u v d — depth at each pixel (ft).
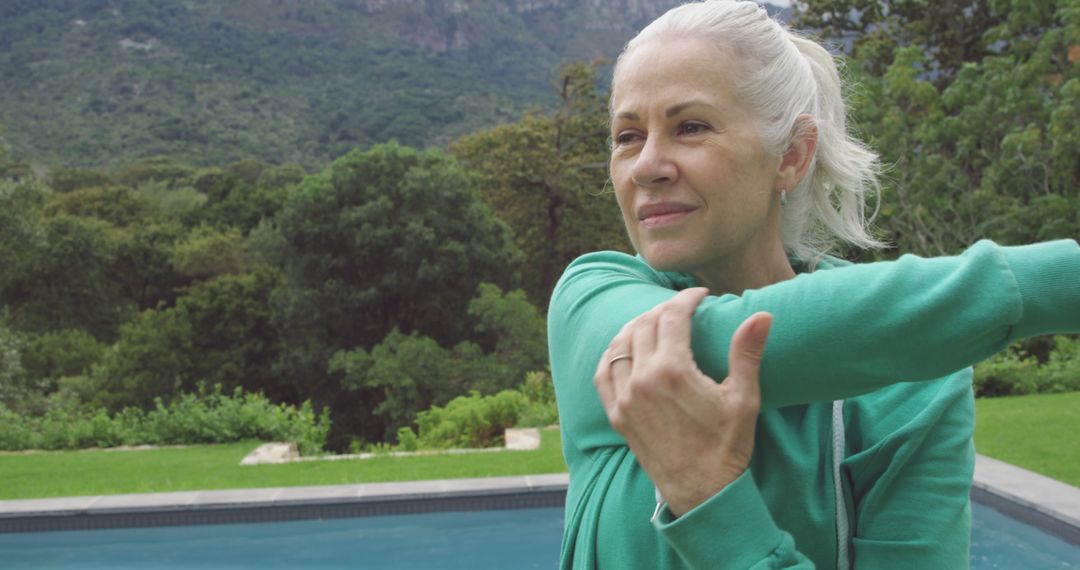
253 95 345.72
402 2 520.01
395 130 312.71
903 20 78.59
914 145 54.60
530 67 520.83
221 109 329.11
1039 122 51.88
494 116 325.83
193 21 435.53
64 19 412.98
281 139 310.86
